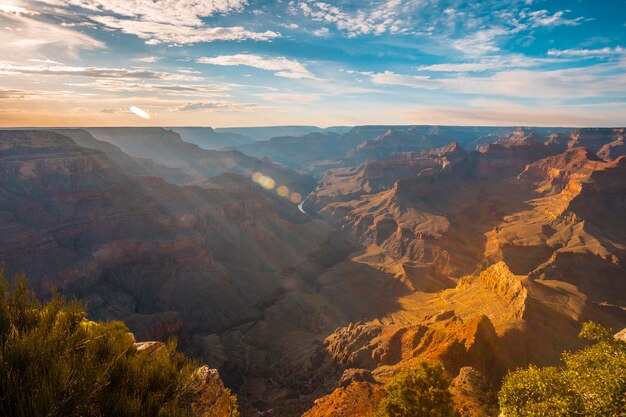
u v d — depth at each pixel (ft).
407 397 60.75
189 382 36.52
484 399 116.47
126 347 34.91
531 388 54.49
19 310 32.53
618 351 52.42
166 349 39.96
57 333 30.35
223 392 41.22
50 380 23.07
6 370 23.27
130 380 30.53
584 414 46.21
